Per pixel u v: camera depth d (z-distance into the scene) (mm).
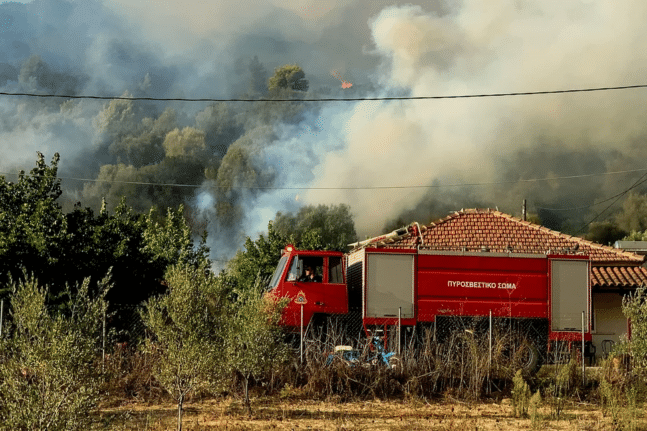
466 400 16734
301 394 16672
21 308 9773
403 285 21078
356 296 22406
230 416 14461
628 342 16578
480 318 20812
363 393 16922
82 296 10688
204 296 13633
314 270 21000
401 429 13359
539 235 36000
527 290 21438
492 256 21500
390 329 20703
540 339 21297
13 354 9352
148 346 13570
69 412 9078
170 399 16031
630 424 13773
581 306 21578
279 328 15984
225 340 14508
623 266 33625
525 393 15906
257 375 16266
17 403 8891
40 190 24328
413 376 17203
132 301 25797
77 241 24156
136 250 26594
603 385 15523
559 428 13773
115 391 15938
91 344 9781
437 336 20828
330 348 18141
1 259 21641
